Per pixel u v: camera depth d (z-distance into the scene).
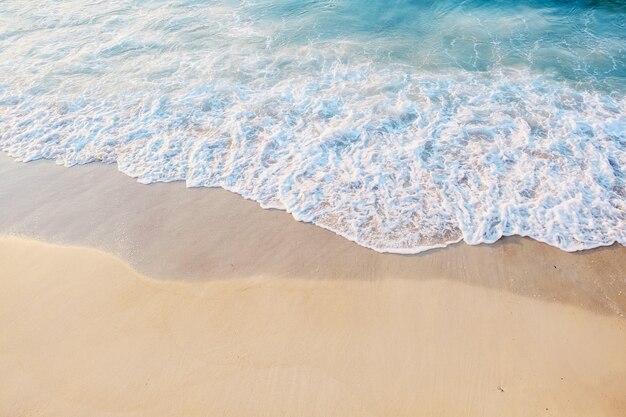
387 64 10.56
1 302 6.11
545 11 12.29
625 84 9.57
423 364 5.34
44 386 5.23
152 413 4.98
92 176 8.14
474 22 12.07
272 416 4.93
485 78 9.96
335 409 4.97
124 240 6.99
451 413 4.94
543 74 10.00
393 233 6.92
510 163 7.88
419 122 8.80
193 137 8.77
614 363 5.38
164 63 10.94
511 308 5.95
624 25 11.54
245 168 8.09
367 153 8.19
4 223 7.32
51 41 11.99
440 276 6.34
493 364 5.35
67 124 9.23
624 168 7.71
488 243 6.74
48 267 6.58
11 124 9.28
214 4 13.52
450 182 7.62
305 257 6.64
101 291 6.23
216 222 7.22
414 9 12.80
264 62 10.79
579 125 8.53
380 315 5.86
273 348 5.52
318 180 7.77
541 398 5.05
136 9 13.45
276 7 13.20
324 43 11.44
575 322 5.81
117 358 5.46
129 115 9.38
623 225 6.90
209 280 6.36
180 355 5.47
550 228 6.88
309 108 9.26
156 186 7.89
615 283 6.23
